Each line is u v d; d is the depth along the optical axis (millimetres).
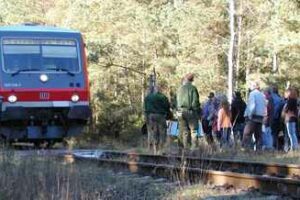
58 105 20000
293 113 17703
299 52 35188
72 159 14781
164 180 11547
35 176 9719
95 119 32656
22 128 20000
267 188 10102
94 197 9203
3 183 9047
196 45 43969
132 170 13117
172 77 42344
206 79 43688
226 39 44469
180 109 17812
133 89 40875
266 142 18250
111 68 39938
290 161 14258
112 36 41906
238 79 44031
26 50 19984
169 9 45281
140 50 42281
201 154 15641
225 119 19281
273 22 33688
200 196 9766
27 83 19734
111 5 42938
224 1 44344
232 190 10227
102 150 18531
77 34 20703
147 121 19672
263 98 17984
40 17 54656
